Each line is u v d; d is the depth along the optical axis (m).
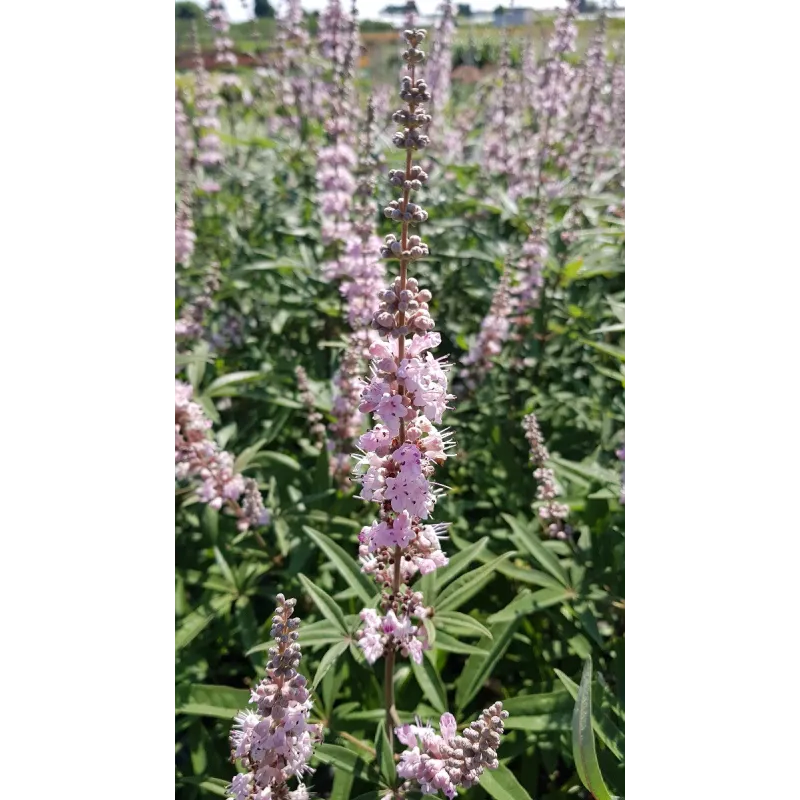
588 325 0.59
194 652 0.41
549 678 0.39
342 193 0.62
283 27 0.87
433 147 0.86
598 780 0.26
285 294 0.65
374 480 0.27
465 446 0.53
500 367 0.57
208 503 0.42
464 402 0.54
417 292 0.26
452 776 0.26
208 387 0.50
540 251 0.57
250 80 1.02
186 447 0.39
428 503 0.27
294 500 0.45
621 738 0.33
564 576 0.39
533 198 0.75
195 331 0.56
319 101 0.88
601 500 0.45
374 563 0.30
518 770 0.37
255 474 0.49
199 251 0.72
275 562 0.43
